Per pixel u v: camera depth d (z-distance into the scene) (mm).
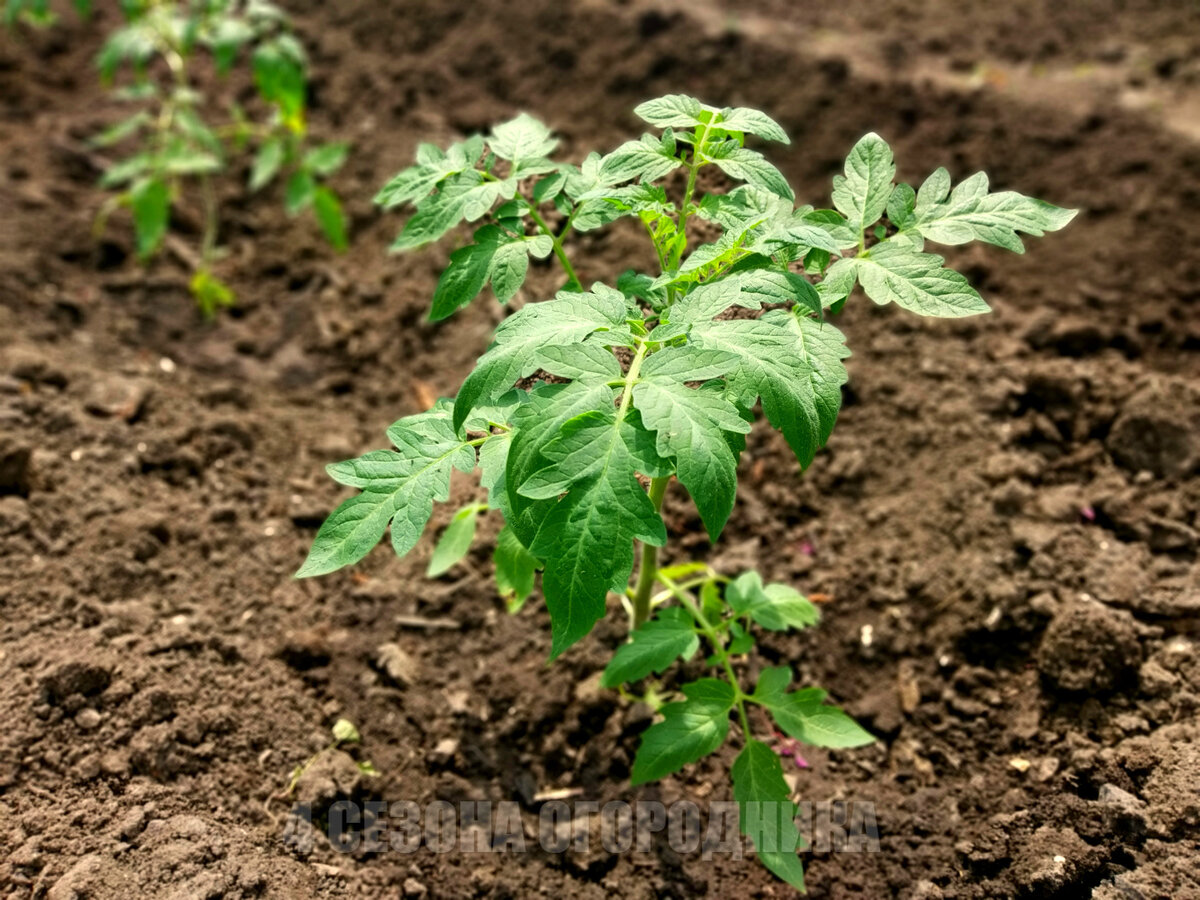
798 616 868
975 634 958
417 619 981
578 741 926
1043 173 1359
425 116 1510
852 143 1427
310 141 1503
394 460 732
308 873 836
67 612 925
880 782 911
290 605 982
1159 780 844
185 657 915
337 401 1177
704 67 1549
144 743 860
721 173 896
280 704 916
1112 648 907
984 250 1266
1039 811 857
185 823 829
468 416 753
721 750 918
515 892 857
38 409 1053
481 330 1164
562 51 1595
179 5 1483
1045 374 1079
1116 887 800
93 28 1765
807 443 689
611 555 668
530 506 691
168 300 1280
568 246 1158
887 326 1142
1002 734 917
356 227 1382
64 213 1361
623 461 675
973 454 1044
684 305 713
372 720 930
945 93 1467
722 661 836
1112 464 1037
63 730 856
